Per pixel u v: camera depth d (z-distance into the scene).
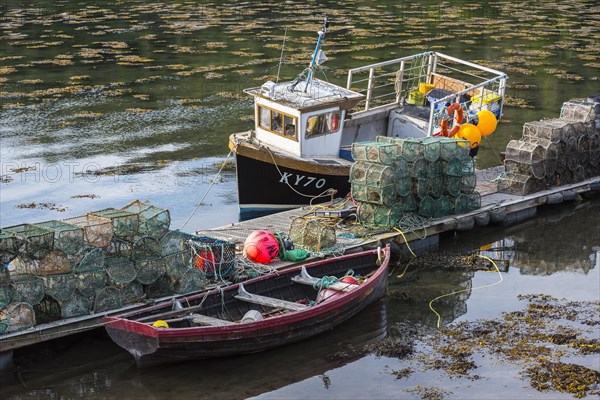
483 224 26.12
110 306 19.25
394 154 24.78
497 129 36.12
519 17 59.72
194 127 35.97
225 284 20.55
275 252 21.92
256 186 27.19
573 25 57.25
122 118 36.91
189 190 29.70
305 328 19.62
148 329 17.78
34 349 19.34
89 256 18.91
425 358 19.22
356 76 43.41
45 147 33.34
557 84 42.50
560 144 28.59
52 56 46.41
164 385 18.23
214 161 32.47
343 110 27.81
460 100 31.44
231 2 63.97
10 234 18.53
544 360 18.95
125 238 19.58
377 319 21.17
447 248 25.67
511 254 25.38
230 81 42.09
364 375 18.56
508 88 41.53
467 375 18.42
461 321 21.03
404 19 57.91
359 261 22.39
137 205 20.91
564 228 27.39
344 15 59.09
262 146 26.61
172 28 53.88
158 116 37.22
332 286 20.62
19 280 18.39
